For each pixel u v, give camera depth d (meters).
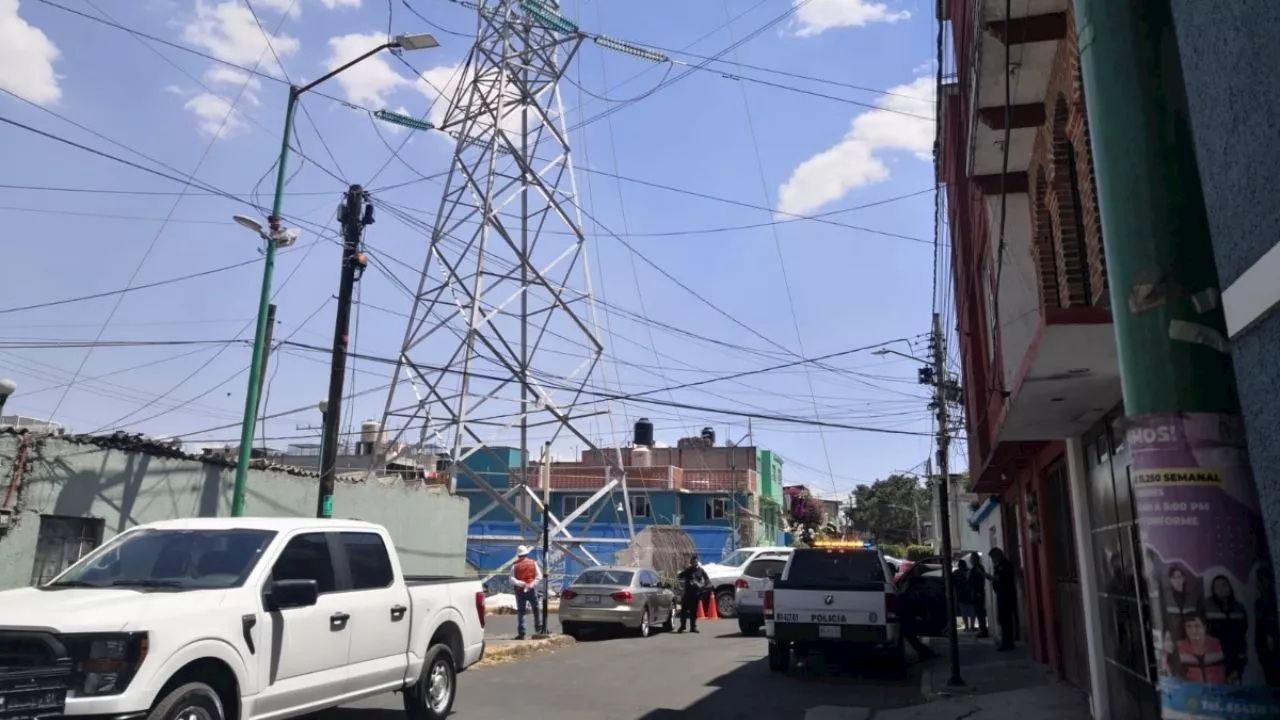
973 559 21.34
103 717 5.79
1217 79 3.08
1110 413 8.73
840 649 14.09
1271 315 2.69
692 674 13.67
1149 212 2.55
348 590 8.20
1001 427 9.71
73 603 6.32
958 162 14.88
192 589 6.95
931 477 23.66
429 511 22.55
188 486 14.67
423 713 9.02
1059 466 11.98
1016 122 8.53
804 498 53.94
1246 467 2.38
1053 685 11.93
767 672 13.93
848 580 14.06
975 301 14.87
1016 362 9.98
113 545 7.68
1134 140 2.60
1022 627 17.95
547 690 11.96
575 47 28.78
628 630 21.22
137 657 5.99
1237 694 2.23
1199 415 2.40
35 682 5.67
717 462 55.50
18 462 11.86
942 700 11.24
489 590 30.31
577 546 38.00
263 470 16.77
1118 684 9.04
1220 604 2.28
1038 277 8.94
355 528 8.68
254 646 6.92
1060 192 7.82
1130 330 2.54
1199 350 2.44
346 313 15.64
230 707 6.74
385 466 26.16
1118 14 2.69
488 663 14.72
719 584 26.89
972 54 8.37
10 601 6.43
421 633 9.08
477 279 26.62
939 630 18.47
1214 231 3.12
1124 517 8.41
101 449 13.14
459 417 26.23
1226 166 3.02
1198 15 3.23
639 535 35.38
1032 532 14.65
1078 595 11.12
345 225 15.85
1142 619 7.91
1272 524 2.68
